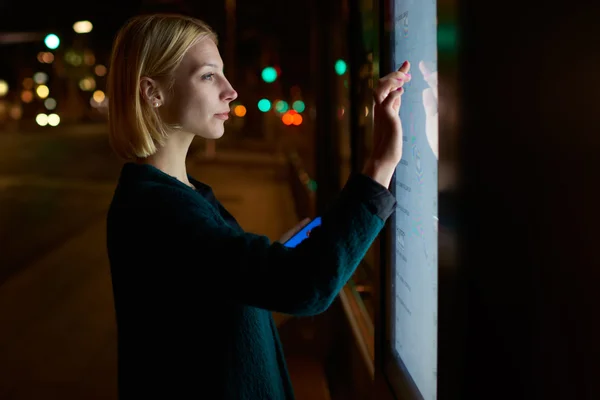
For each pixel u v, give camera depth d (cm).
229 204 1211
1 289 678
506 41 98
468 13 105
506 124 99
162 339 141
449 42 114
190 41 151
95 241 908
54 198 1350
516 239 99
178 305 139
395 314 190
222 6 2438
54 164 2122
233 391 140
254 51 3070
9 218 1113
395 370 183
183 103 152
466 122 107
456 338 114
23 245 895
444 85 117
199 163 2067
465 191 108
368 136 299
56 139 3569
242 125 3103
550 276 95
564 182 92
